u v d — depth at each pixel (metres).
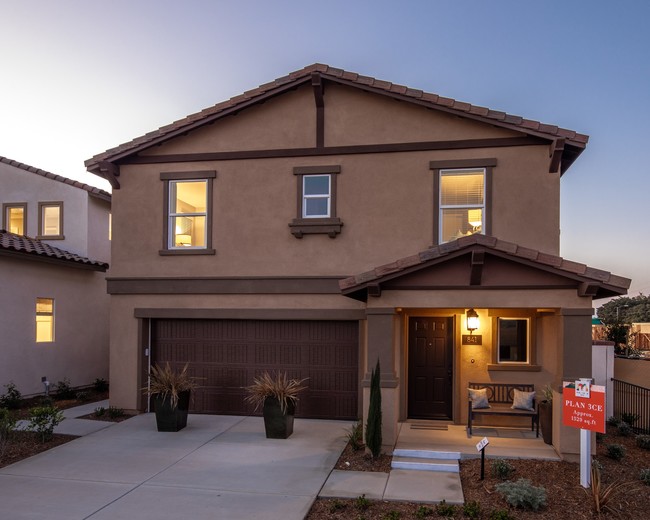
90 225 16.58
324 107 11.93
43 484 7.72
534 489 6.88
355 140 11.75
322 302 11.77
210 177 12.27
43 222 16.91
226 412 12.29
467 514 6.61
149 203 12.57
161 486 7.64
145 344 12.53
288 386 10.64
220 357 12.39
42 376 14.65
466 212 11.48
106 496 7.26
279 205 12.02
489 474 8.02
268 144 12.11
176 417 10.67
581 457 7.52
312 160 11.92
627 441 10.15
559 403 8.58
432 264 8.80
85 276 16.53
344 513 6.77
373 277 8.86
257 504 6.98
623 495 7.25
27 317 14.21
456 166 11.28
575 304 8.59
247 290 11.99
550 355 10.42
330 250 11.74
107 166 12.37
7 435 9.72
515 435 10.07
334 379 11.90
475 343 11.22
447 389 11.42
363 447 9.33
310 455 9.10
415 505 7.02
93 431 10.73
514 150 11.12
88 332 16.56
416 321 11.59
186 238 12.61
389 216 11.53
